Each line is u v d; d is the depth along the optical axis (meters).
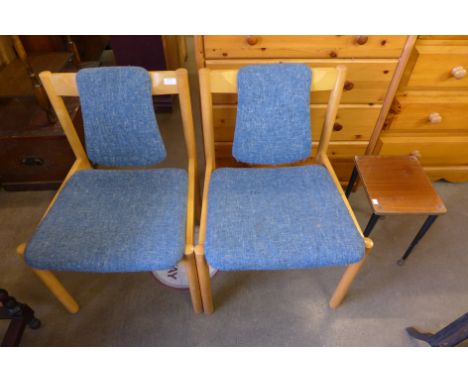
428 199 1.06
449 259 1.36
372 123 1.31
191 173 1.09
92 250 0.83
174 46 2.20
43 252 0.83
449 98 1.26
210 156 1.12
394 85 1.17
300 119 1.00
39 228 0.89
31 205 1.55
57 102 0.98
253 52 1.06
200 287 1.02
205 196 1.03
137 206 0.95
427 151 1.46
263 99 0.96
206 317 1.17
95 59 2.21
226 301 1.21
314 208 0.94
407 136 1.42
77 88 0.93
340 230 0.88
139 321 1.16
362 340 1.11
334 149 1.43
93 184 1.03
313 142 1.39
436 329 1.14
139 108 0.95
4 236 1.42
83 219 0.91
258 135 1.02
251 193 0.99
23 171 1.53
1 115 1.46
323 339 1.11
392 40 1.04
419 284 1.27
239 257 0.82
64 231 0.88
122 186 1.02
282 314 1.18
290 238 0.86
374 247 1.40
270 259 0.82
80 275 1.29
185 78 0.94
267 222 0.90
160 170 1.10
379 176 1.14
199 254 0.86
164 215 0.92
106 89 0.92
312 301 1.21
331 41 1.04
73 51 1.72
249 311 1.18
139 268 0.83
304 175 1.05
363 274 1.30
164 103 2.17
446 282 1.28
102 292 1.24
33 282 1.26
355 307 1.19
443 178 1.65
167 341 1.11
